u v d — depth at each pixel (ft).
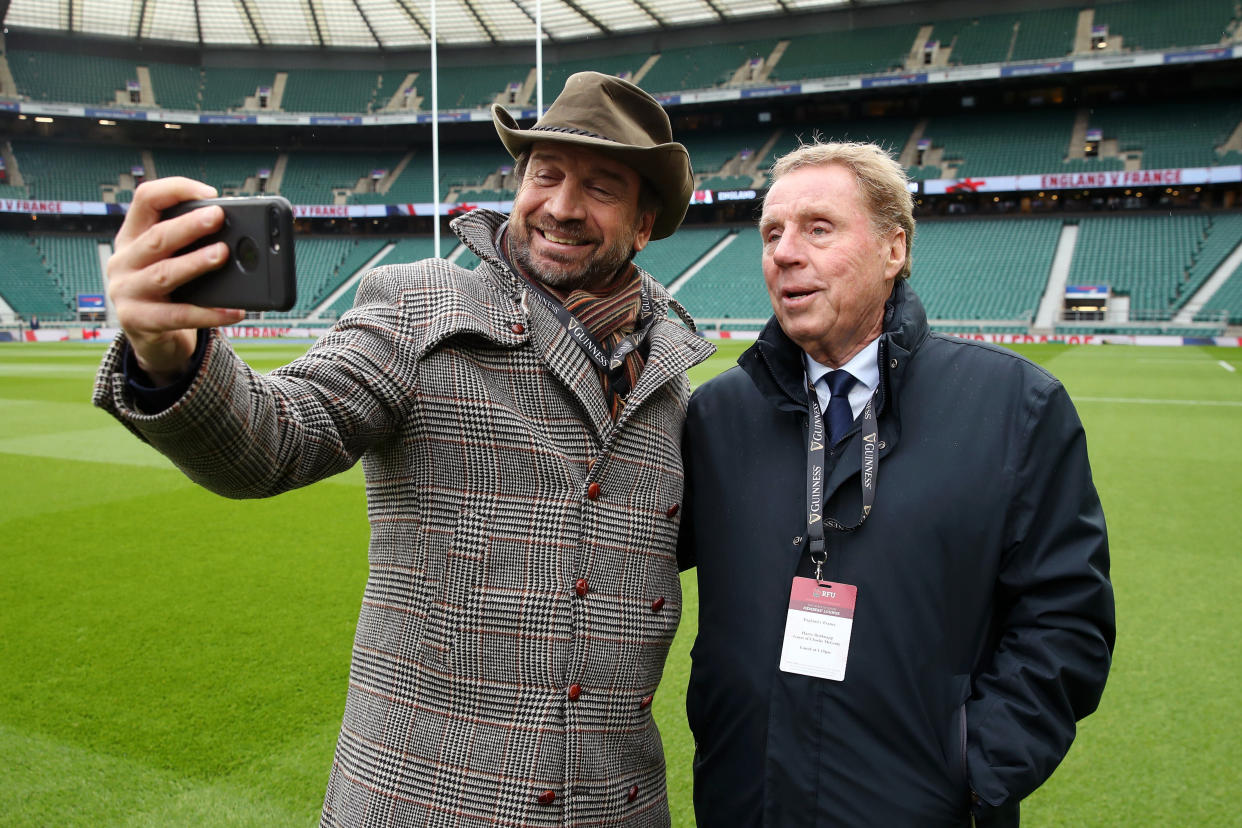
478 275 5.81
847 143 6.04
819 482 5.90
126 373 4.06
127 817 9.52
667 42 131.13
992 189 110.22
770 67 123.13
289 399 4.75
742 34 127.75
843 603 5.69
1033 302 103.71
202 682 12.93
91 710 12.03
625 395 5.90
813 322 5.81
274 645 14.35
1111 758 10.65
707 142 135.44
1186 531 21.07
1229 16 107.86
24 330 116.16
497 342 5.40
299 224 144.56
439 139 146.10
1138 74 116.47
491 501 5.30
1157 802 9.73
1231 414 41.50
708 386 6.73
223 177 141.59
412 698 5.35
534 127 5.85
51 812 9.59
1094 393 50.21
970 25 118.11
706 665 6.21
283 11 121.60
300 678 13.08
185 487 26.81
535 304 5.69
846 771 5.57
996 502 5.60
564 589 5.32
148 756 10.82
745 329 108.58
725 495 6.26
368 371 5.11
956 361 5.99
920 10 121.39
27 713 11.93
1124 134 114.62
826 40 123.44
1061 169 112.37
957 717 5.60
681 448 6.59
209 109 133.80
